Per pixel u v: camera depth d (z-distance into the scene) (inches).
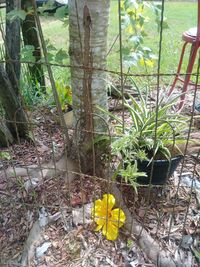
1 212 66.4
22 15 55.3
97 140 64.4
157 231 61.2
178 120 66.2
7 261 58.7
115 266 57.0
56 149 78.2
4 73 70.7
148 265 56.9
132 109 68.4
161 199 66.9
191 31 87.7
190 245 59.4
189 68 84.8
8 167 74.0
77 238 60.9
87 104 61.9
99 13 55.4
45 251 59.4
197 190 68.7
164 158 63.2
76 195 67.2
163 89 97.1
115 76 102.1
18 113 77.1
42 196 67.5
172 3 202.2
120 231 61.7
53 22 172.2
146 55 60.6
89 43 55.4
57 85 89.8
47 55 60.3
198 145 65.2
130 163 60.9
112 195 62.6
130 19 57.0
